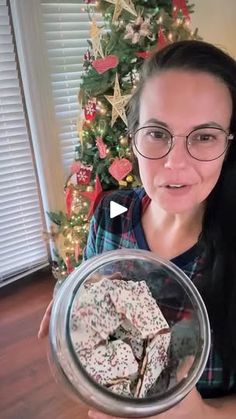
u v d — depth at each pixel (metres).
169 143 0.58
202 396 0.68
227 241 0.64
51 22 2.20
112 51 1.53
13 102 2.17
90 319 0.47
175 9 1.53
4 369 1.82
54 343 0.45
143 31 1.47
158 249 0.73
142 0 1.51
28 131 2.26
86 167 1.75
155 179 0.61
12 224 2.33
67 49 2.31
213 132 0.57
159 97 0.57
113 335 0.48
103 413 0.43
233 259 0.64
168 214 0.69
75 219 1.83
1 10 2.02
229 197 0.64
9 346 1.95
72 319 0.46
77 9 2.27
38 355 1.88
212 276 0.64
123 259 0.53
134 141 0.65
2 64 2.09
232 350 0.64
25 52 2.11
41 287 2.40
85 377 0.43
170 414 0.56
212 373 0.66
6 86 2.12
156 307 0.50
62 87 2.35
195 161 0.58
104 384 0.44
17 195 2.30
